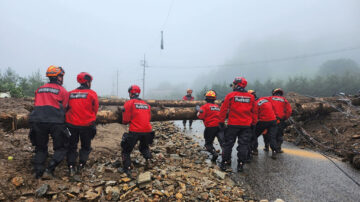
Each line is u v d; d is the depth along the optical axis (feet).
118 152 14.76
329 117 24.22
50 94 9.66
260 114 15.47
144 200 8.65
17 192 8.03
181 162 14.03
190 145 19.04
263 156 16.40
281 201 9.19
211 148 14.87
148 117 11.89
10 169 9.36
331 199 9.68
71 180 9.81
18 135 13.83
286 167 13.89
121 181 10.14
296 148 18.75
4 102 23.65
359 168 13.35
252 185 11.16
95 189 9.22
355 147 16.51
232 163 14.78
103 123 13.44
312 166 14.05
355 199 9.68
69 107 10.27
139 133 11.25
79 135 10.73
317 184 11.28
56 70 10.21
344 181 11.68
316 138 20.16
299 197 9.87
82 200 8.34
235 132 12.91
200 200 9.05
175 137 21.75
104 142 16.49
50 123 9.32
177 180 10.73
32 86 43.55
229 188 10.59
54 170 10.23
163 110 16.44
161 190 9.53
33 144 9.52
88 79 10.82
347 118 22.97
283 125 17.07
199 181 10.92
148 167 12.20
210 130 14.66
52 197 8.21
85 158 10.85
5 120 10.12
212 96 15.02
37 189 8.37
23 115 10.77
